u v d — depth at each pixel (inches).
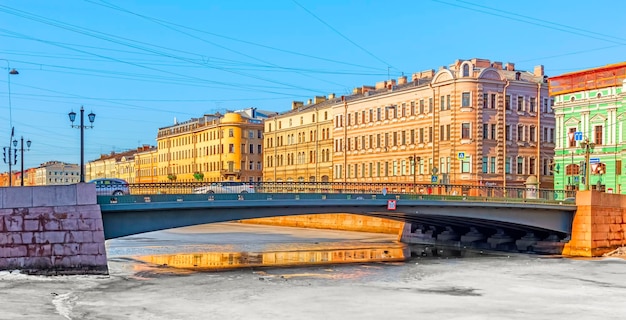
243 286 1406.3
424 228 2687.0
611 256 2158.0
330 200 1759.4
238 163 4968.0
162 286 1387.8
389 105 3523.6
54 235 1380.4
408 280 1549.0
